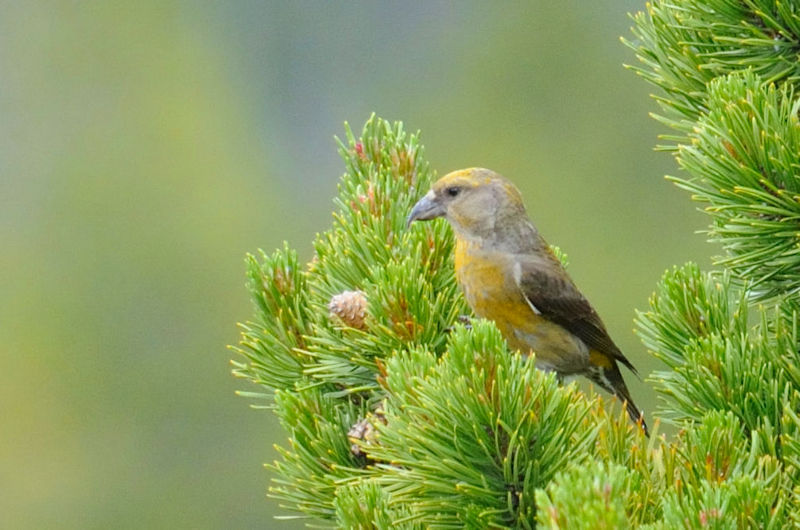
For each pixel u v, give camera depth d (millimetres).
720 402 3578
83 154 27078
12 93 28359
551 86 25375
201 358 23047
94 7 29047
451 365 3156
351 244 4316
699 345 3824
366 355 4090
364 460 3898
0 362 21672
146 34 28609
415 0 28719
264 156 28141
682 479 3182
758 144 3484
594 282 21312
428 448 3168
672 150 3904
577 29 25938
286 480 3945
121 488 20328
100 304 23812
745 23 3838
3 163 27609
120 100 28531
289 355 4254
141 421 21172
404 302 3992
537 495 2578
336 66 28609
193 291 24406
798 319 3873
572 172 24047
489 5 26953
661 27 4066
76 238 24844
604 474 2576
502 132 25422
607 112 25094
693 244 21609
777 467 3145
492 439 3145
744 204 3508
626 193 23203
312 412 3982
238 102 28531
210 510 19594
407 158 4684
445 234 4660
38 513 19953
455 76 26859
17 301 23297
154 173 26578
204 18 29688
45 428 20984
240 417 20719
